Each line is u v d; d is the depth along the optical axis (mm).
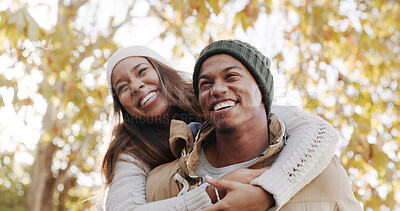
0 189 8258
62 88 4312
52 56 3875
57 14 4621
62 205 5688
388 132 4555
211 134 1529
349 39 4520
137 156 1702
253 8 3980
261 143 1437
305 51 4406
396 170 4344
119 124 1859
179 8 4117
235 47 1396
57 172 5574
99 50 4402
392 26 4719
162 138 1782
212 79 1390
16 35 3449
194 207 1347
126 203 1515
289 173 1350
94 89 4301
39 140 5004
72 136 5070
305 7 4273
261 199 1312
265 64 1438
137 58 1912
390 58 4676
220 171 1454
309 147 1393
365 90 4586
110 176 1661
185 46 4406
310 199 1381
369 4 4660
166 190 1483
